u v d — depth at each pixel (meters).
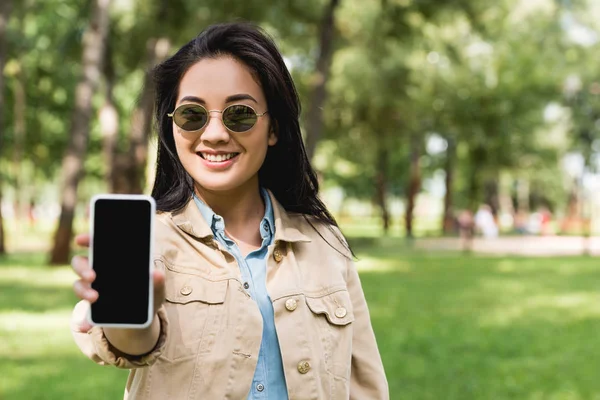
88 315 1.52
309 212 2.21
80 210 43.66
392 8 19.84
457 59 23.14
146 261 1.54
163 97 2.08
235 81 1.96
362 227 52.78
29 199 46.34
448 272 18.05
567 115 30.64
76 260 1.53
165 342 1.64
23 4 21.92
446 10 19.34
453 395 6.54
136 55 20.78
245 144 1.94
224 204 2.05
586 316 11.23
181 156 1.98
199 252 1.94
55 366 7.46
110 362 1.61
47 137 31.22
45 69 25.48
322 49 18.66
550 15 27.20
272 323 1.93
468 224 27.53
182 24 18.70
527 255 24.70
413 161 35.22
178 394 1.80
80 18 19.92
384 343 8.82
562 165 47.66
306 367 1.90
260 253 2.03
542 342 9.06
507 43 26.50
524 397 6.52
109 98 20.38
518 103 27.03
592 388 6.84
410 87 25.31
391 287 14.70
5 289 13.24
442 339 9.14
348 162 35.16
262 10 18.31
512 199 61.56
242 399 1.83
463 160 35.75
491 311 11.65
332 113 26.95
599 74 28.25
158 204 2.04
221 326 1.85
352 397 2.13
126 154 18.17
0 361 7.65
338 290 2.06
